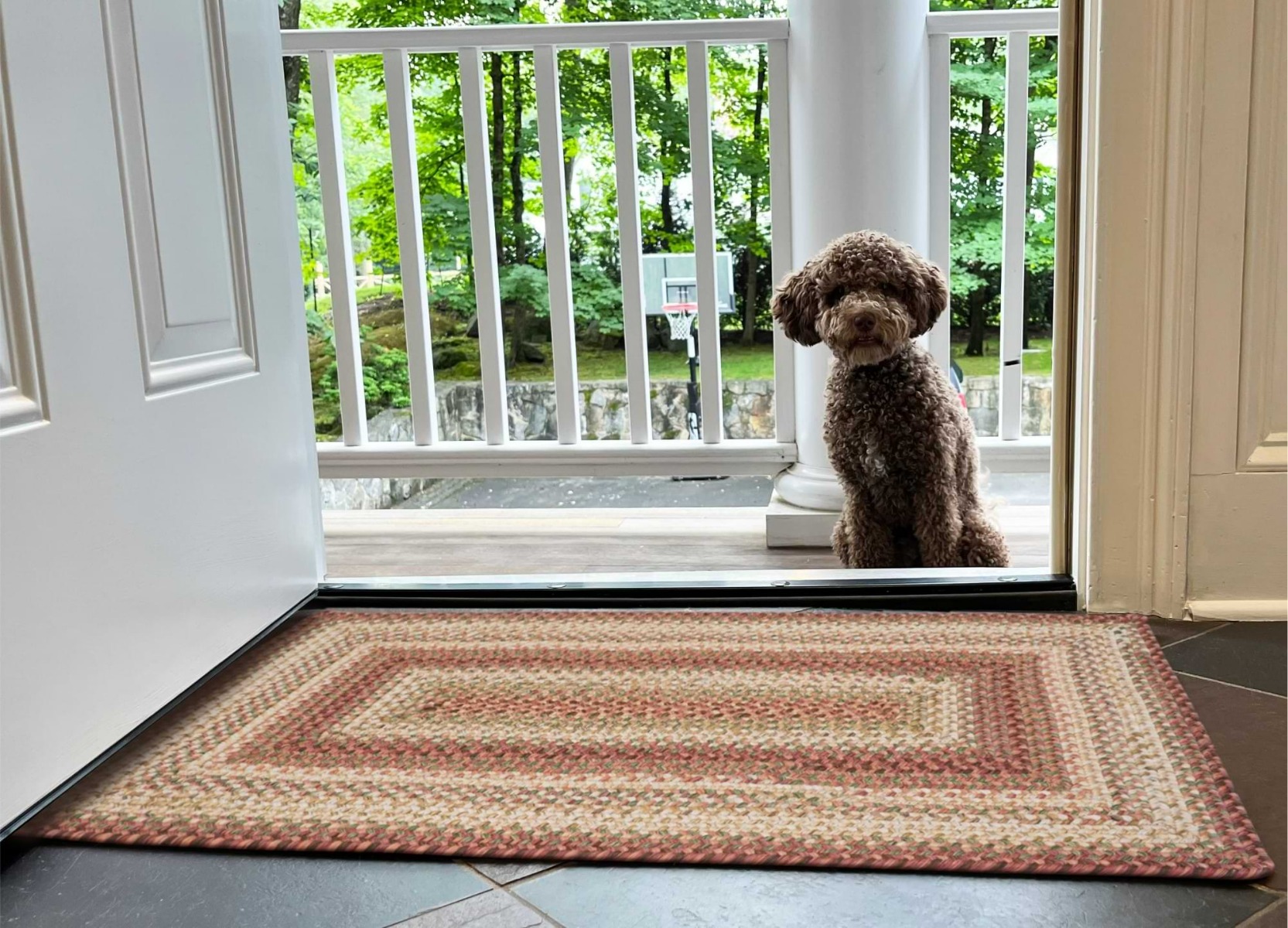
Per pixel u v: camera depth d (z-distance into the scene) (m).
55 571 1.04
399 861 0.91
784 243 2.38
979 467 2.15
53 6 1.07
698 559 2.17
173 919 0.84
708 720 1.16
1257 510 1.43
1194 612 1.45
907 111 2.17
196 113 1.34
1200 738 1.07
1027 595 1.52
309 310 8.24
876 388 1.84
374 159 8.38
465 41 2.33
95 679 1.10
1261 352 1.40
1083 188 1.44
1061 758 1.04
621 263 2.42
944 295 1.96
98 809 1.01
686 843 0.91
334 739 1.15
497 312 2.48
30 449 1.01
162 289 1.25
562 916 0.83
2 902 0.88
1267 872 0.83
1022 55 2.30
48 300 1.05
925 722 1.13
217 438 1.36
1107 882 0.84
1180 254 1.38
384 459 2.53
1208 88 1.34
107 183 1.15
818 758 1.06
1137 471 1.45
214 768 1.09
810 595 1.57
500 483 6.88
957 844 0.89
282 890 0.88
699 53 2.30
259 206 1.50
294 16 8.10
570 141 8.61
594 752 1.09
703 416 2.47
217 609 1.35
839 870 0.87
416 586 1.65
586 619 1.53
